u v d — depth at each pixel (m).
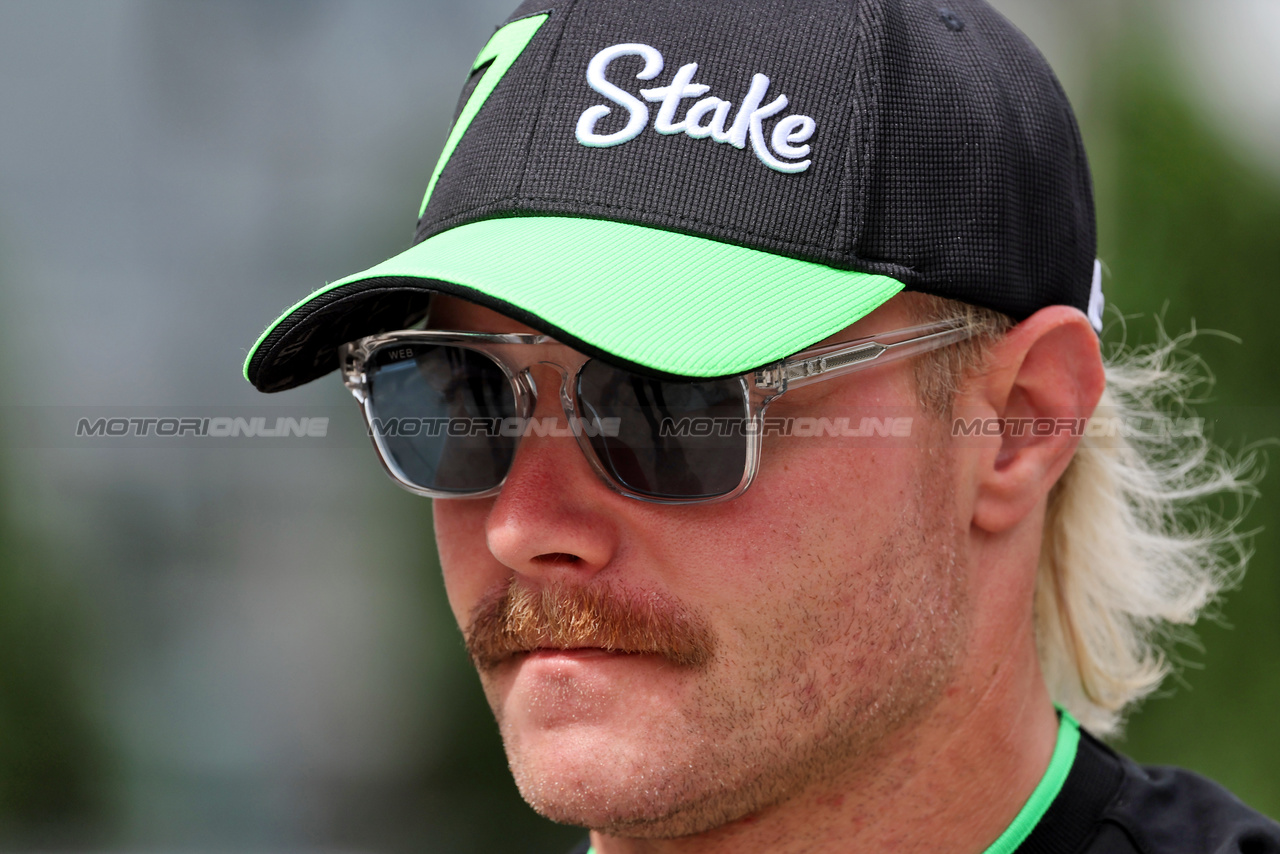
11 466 20.20
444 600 20.78
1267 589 15.30
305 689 20.88
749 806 5.27
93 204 22.19
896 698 5.35
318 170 22.81
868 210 4.99
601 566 5.18
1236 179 16.59
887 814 5.55
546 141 5.13
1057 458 5.92
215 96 22.78
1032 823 5.89
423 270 4.77
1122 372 8.30
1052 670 7.80
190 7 22.69
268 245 22.69
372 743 20.62
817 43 5.11
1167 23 17.42
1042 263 5.63
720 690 5.10
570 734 5.18
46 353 21.36
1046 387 5.81
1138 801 6.02
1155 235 16.28
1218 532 10.63
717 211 4.89
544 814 5.26
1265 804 14.84
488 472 5.61
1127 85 17.03
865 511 5.18
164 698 20.55
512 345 5.38
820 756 5.25
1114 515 7.52
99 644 20.20
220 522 21.28
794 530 5.07
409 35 22.92
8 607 19.45
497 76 5.55
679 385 5.05
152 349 22.05
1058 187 5.74
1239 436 15.58
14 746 19.20
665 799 5.11
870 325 5.16
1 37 22.06
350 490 21.44
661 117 5.01
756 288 4.77
